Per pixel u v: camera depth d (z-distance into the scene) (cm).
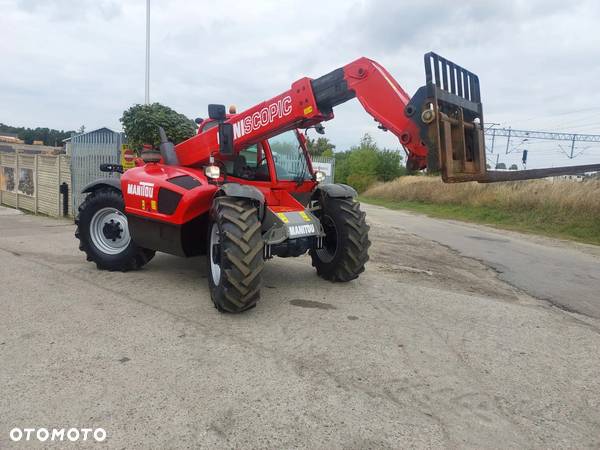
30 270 595
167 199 508
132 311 445
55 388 293
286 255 495
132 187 552
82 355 342
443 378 332
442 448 248
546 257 979
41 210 1291
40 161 1282
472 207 2097
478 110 440
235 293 423
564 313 537
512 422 279
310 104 468
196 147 565
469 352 385
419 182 3020
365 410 282
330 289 554
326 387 308
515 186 2020
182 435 249
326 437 253
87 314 432
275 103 493
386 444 249
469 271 770
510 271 793
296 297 513
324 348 373
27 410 268
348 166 4931
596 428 277
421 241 1125
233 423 262
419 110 391
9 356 337
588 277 772
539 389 325
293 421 267
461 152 404
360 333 412
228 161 542
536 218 1666
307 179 579
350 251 543
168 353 350
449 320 470
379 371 337
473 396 308
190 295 503
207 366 331
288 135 566
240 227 421
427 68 380
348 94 459
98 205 601
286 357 352
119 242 603
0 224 1059
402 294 558
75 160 1165
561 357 388
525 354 389
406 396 303
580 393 322
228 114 604
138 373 316
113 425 255
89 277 568
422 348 387
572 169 402
